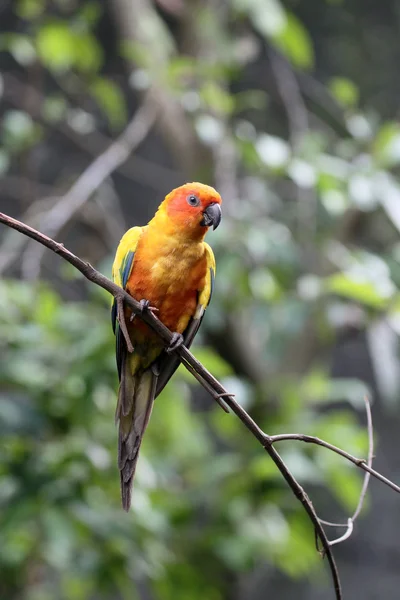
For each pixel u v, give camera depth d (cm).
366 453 1004
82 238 1545
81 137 1566
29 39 1183
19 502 830
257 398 1086
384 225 1686
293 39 1134
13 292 937
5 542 866
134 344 640
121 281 641
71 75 1309
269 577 2066
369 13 1942
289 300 1009
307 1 1920
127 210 2042
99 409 920
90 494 901
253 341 1268
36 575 1101
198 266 644
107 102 1238
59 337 884
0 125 1327
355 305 1183
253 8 1119
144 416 637
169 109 1262
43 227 1095
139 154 1923
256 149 1012
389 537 2186
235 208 1076
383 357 1042
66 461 849
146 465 922
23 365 850
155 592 1022
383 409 2211
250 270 1026
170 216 636
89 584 1116
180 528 1013
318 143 1048
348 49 1959
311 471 963
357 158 1109
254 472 995
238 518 1029
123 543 884
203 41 1266
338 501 2134
